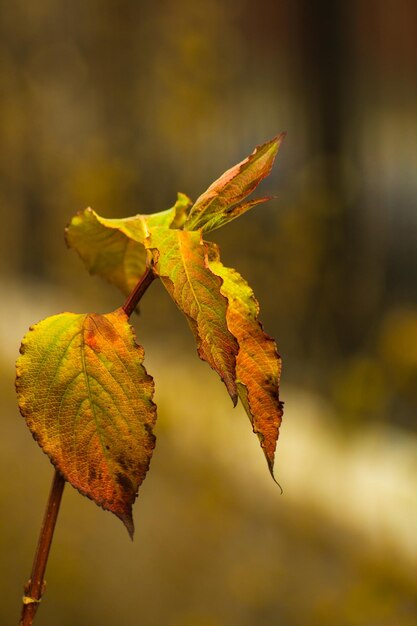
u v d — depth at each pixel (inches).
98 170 178.5
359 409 138.3
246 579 129.0
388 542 131.1
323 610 120.3
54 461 36.4
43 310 228.5
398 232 174.4
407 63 176.7
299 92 186.4
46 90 222.1
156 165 201.8
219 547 139.0
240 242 168.1
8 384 196.7
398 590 121.5
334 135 180.1
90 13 209.8
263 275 168.2
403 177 175.6
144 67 201.9
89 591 127.3
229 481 154.1
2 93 222.1
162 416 161.6
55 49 220.2
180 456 159.8
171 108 181.3
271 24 186.9
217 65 183.8
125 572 132.3
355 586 122.1
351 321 170.1
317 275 167.2
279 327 175.3
